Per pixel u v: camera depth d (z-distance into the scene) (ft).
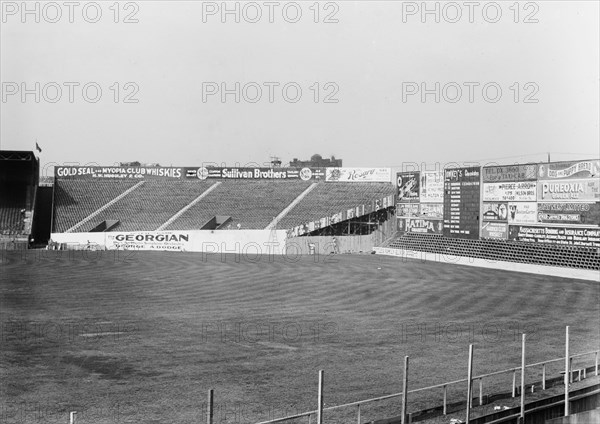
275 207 276.82
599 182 172.86
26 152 262.26
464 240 222.89
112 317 101.40
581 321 105.40
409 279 160.15
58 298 118.83
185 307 112.57
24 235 243.60
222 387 65.77
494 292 138.72
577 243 179.83
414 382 69.00
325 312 110.93
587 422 45.09
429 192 242.78
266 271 172.04
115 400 60.85
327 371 72.59
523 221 198.59
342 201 279.69
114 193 287.28
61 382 66.28
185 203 282.15
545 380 68.54
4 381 66.18
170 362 75.15
